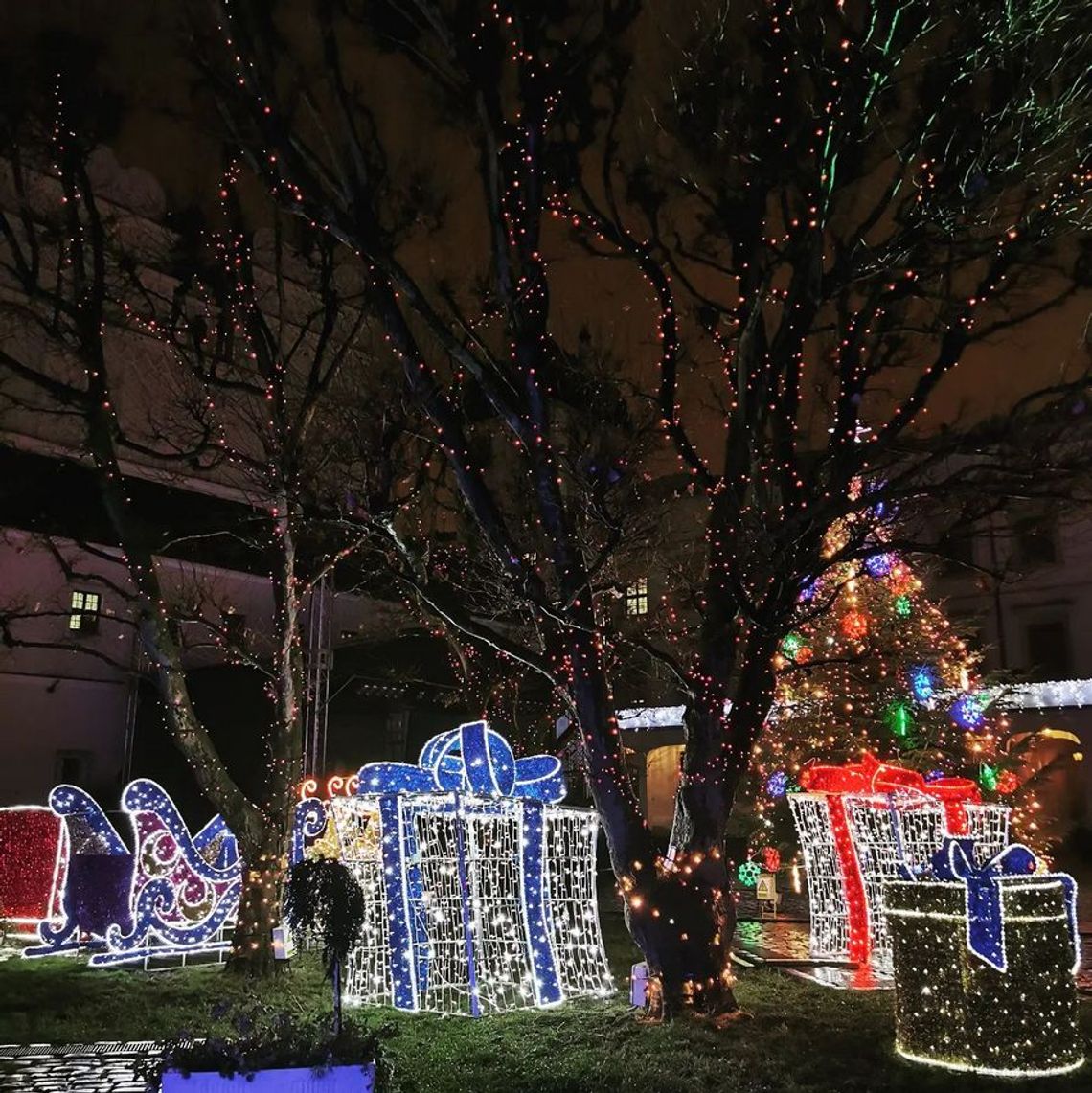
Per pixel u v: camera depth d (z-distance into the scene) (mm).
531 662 10141
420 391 10383
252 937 11672
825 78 9352
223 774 12297
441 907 11195
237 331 16109
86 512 23953
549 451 10039
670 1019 8984
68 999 10367
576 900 11789
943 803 12766
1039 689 29156
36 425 22031
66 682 24859
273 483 12273
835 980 11047
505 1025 9109
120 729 25797
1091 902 18266
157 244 18812
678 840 9578
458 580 16266
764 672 9914
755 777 18812
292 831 12195
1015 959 7715
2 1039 8742
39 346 21297
